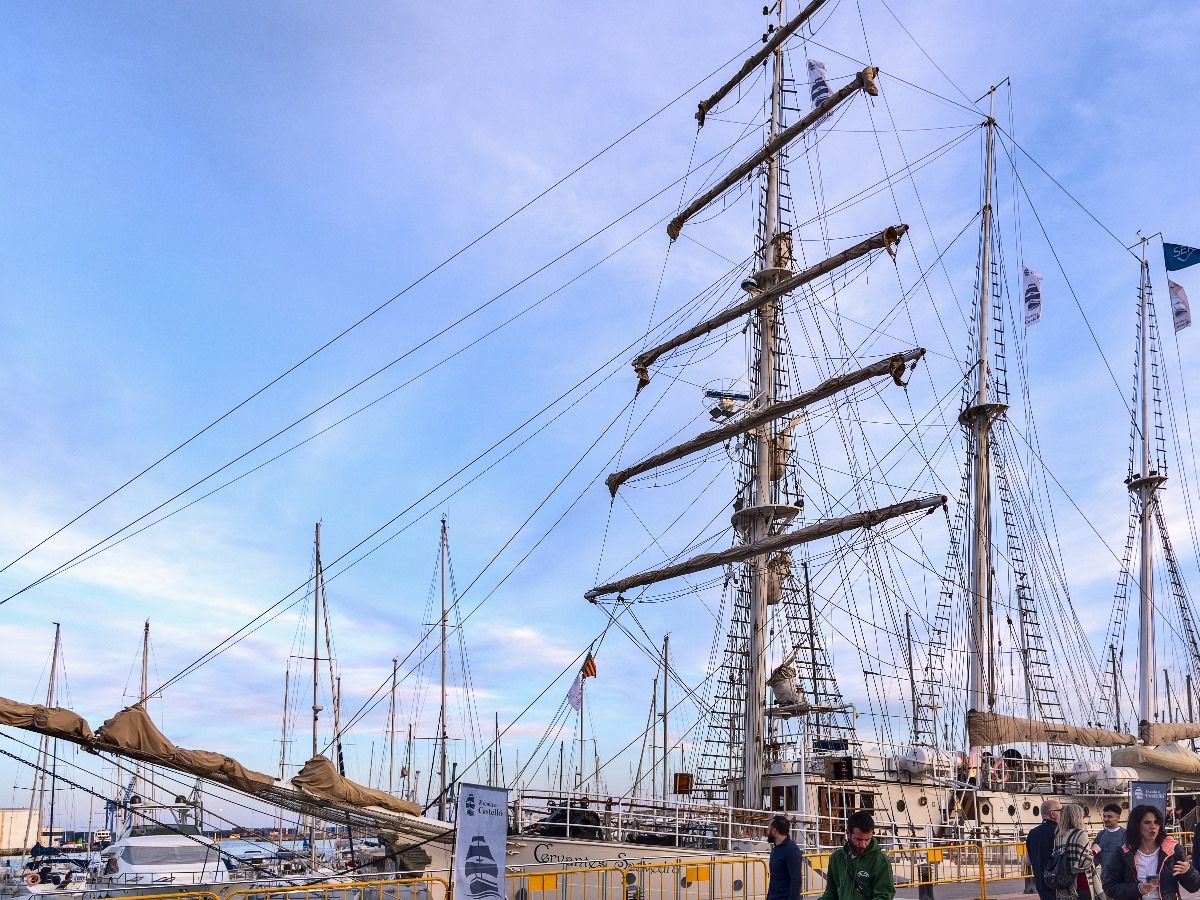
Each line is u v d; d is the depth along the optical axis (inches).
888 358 1264.8
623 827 1010.1
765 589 1331.2
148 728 731.4
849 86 1413.6
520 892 829.8
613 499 1533.0
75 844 2571.4
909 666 1851.6
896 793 1204.5
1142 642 1924.2
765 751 1264.8
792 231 1517.0
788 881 492.1
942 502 1210.6
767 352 1461.6
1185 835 1311.5
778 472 1429.6
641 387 1561.3
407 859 883.4
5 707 689.6
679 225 1620.3
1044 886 481.7
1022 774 1454.2
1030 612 1739.7
